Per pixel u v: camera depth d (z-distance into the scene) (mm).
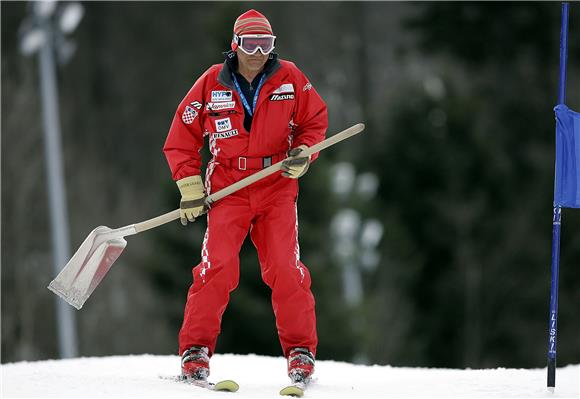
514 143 105688
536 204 100562
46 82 71750
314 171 80125
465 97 105062
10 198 99938
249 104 23125
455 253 97125
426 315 95750
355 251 91750
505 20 103688
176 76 162500
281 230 23203
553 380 22875
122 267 110750
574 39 103500
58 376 23125
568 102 106438
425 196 99688
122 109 158250
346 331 79875
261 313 76500
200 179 23578
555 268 22766
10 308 94562
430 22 105438
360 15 175125
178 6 166250
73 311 100625
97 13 162250
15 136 102312
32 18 71688
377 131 108688
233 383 21984
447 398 22469
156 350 104625
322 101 23797
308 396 22172
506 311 95625
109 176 140500
